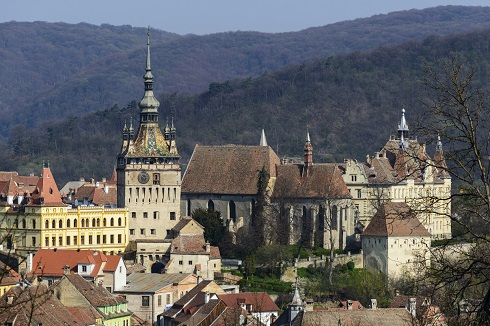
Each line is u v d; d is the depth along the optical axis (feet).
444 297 343.87
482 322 326.85
